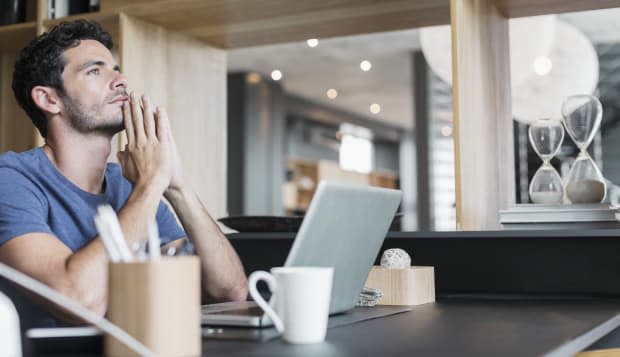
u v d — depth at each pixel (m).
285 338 1.01
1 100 2.95
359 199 1.22
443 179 7.41
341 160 11.03
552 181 1.96
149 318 0.83
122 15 2.41
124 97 1.70
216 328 1.15
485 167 2.11
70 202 1.61
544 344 0.98
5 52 2.95
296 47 6.74
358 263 1.33
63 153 1.67
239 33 2.60
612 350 1.56
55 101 1.68
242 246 2.23
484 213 2.09
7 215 1.46
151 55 2.48
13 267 1.38
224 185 2.71
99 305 1.29
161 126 1.64
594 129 1.93
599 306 1.59
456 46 2.00
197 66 2.65
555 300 1.77
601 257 1.85
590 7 2.22
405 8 2.35
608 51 6.18
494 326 1.20
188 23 2.49
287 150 9.84
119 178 1.77
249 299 1.81
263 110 8.16
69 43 1.70
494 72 2.22
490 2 2.20
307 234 1.09
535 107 3.32
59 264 1.32
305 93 8.86
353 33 2.60
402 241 2.04
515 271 1.92
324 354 0.91
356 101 9.31
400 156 11.37
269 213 8.27
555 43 3.29
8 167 1.57
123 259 0.87
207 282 1.70
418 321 1.28
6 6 2.71
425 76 7.06
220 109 2.73
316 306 1.00
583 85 3.29
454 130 1.98
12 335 0.75
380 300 1.62
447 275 1.99
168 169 1.61
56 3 2.55
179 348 0.84
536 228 1.91
